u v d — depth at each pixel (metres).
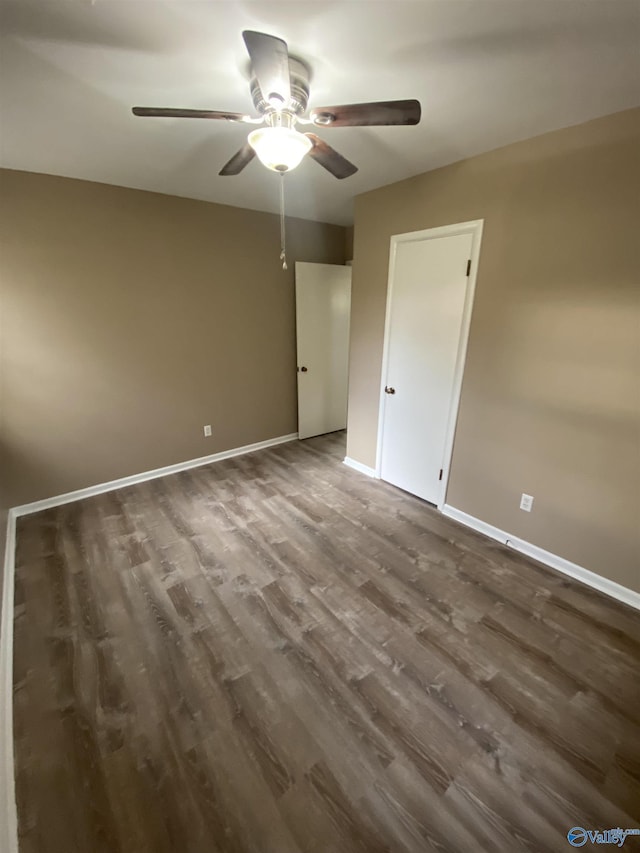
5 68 1.42
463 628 1.89
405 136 2.00
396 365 3.07
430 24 1.19
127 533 2.64
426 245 2.63
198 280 3.36
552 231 2.02
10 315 2.59
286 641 1.81
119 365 3.11
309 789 1.27
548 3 1.10
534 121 1.83
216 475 3.57
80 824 1.18
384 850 1.13
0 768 1.26
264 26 1.21
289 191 2.97
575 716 1.50
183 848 1.13
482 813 1.21
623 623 1.93
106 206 2.80
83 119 1.81
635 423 1.90
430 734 1.43
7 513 2.65
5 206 2.45
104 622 1.91
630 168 1.73
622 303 1.85
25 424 2.77
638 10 1.11
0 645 1.66
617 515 2.03
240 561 2.36
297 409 4.44
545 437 2.24
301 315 4.09
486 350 2.43
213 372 3.67
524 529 2.44
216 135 1.97
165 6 1.12
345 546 2.52
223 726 1.45
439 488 2.94
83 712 1.50
